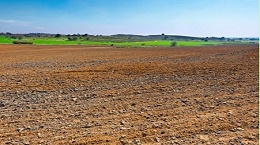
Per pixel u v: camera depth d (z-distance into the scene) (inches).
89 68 624.7
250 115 287.4
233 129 251.0
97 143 222.7
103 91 391.2
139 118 279.6
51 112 296.7
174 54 1163.9
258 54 1018.1
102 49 1668.3
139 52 1334.9
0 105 319.0
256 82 455.8
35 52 1322.6
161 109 309.4
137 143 222.7
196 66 664.4
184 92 388.2
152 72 562.3
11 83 441.1
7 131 244.8
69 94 373.4
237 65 681.0
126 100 345.7
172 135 238.1
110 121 270.7
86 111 301.0
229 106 320.5
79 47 1945.1
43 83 442.9
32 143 221.3
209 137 234.5
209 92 388.2
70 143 221.9
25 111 299.1
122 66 661.9
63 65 700.7
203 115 288.5
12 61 828.0
